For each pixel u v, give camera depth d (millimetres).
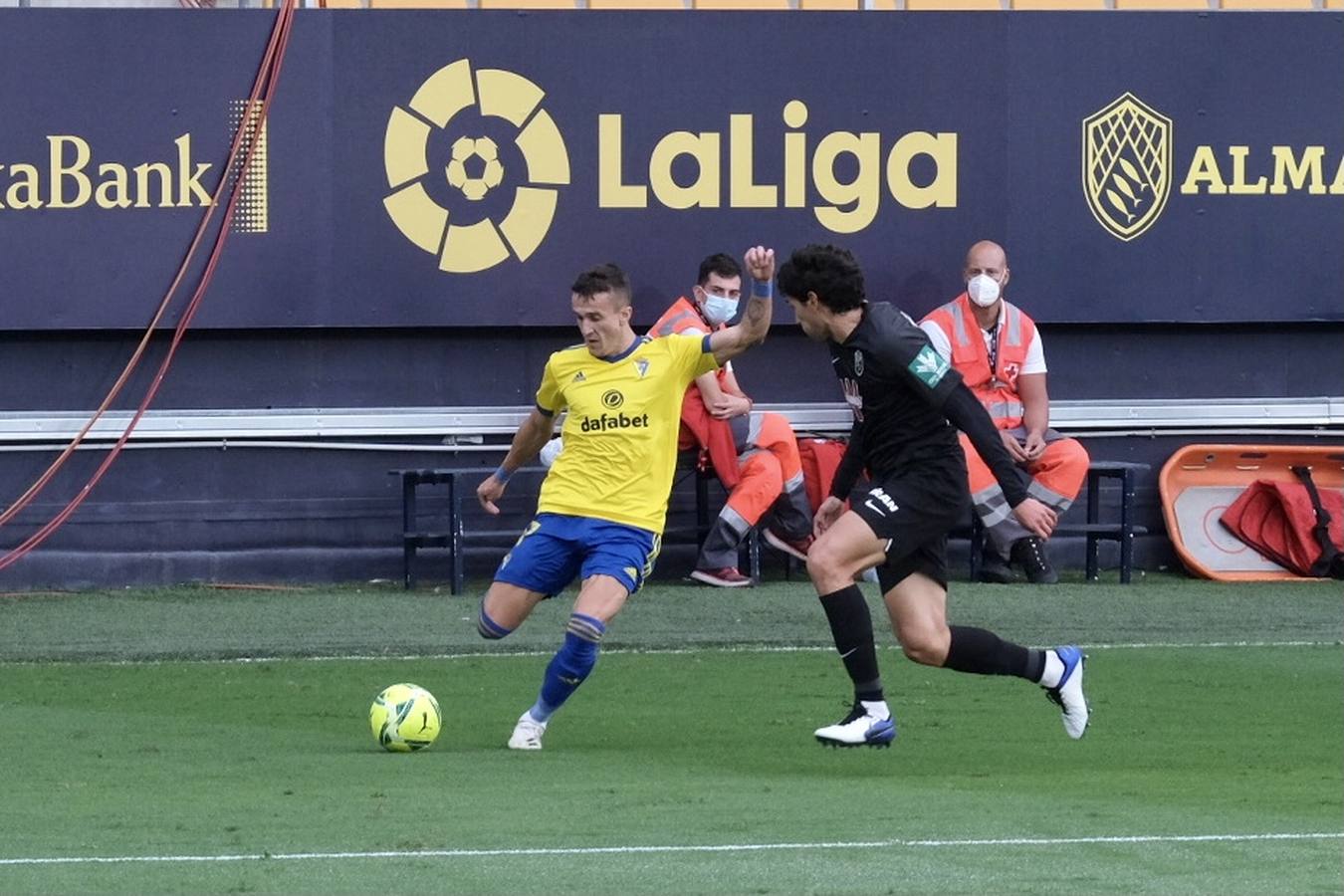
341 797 22250
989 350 42531
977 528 44219
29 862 18656
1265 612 40094
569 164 43125
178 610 39969
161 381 42875
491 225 43031
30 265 41844
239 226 42375
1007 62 44062
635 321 43500
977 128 44094
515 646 35875
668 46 43125
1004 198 44281
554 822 20641
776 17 43375
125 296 42156
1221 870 18266
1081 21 44281
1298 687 31891
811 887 17516
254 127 42250
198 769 24531
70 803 21969
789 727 28312
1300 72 45125
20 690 31516
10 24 41531
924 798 22266
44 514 42594
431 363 43656
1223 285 45188
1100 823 20594
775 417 42688
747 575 43750
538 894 17250
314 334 43250
